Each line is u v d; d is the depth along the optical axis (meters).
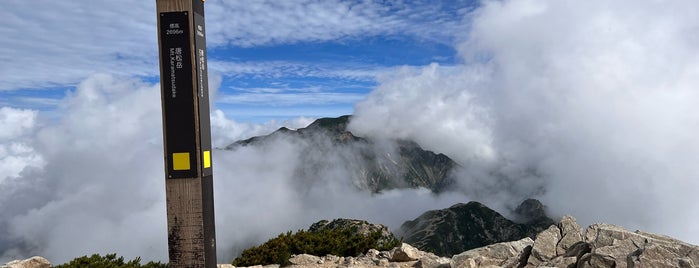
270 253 4.88
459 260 3.75
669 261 2.50
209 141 2.34
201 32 2.30
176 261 2.25
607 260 2.71
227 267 4.36
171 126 2.23
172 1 2.21
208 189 2.31
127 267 4.19
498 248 3.83
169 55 2.22
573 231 3.27
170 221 2.25
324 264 4.70
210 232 2.32
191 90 2.22
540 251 3.17
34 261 3.78
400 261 4.50
